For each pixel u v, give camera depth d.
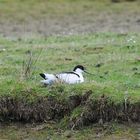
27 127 16.00
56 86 16.52
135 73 18.98
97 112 15.88
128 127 15.56
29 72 18.08
